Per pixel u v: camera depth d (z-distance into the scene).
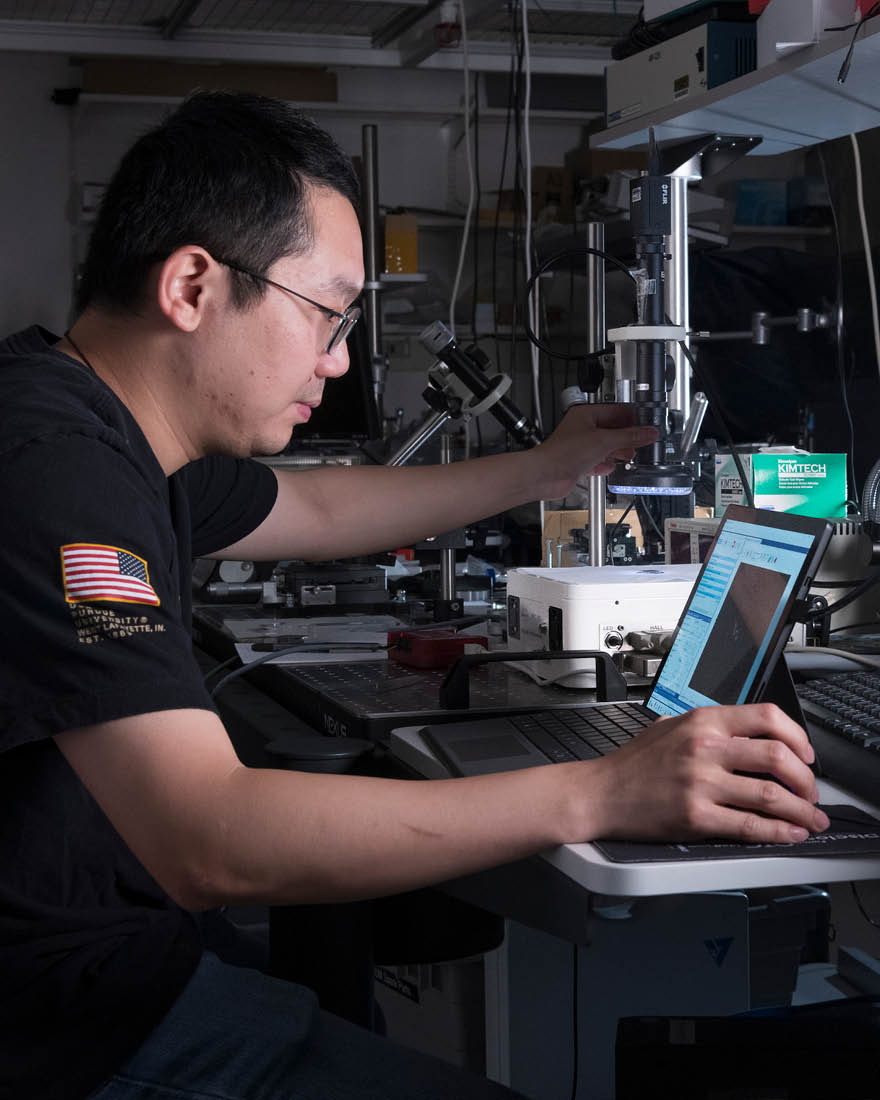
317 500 1.61
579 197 4.68
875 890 1.27
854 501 2.38
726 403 3.84
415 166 5.25
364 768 1.23
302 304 1.02
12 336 1.05
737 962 1.31
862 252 3.53
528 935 1.38
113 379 1.03
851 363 3.57
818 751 1.08
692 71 1.80
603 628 1.49
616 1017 1.37
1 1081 0.86
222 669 1.97
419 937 1.34
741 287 3.88
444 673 1.64
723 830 0.86
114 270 1.01
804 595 1.06
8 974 0.88
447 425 2.00
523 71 4.61
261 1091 0.89
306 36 4.63
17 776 0.88
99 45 4.52
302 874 0.84
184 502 1.13
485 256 5.05
